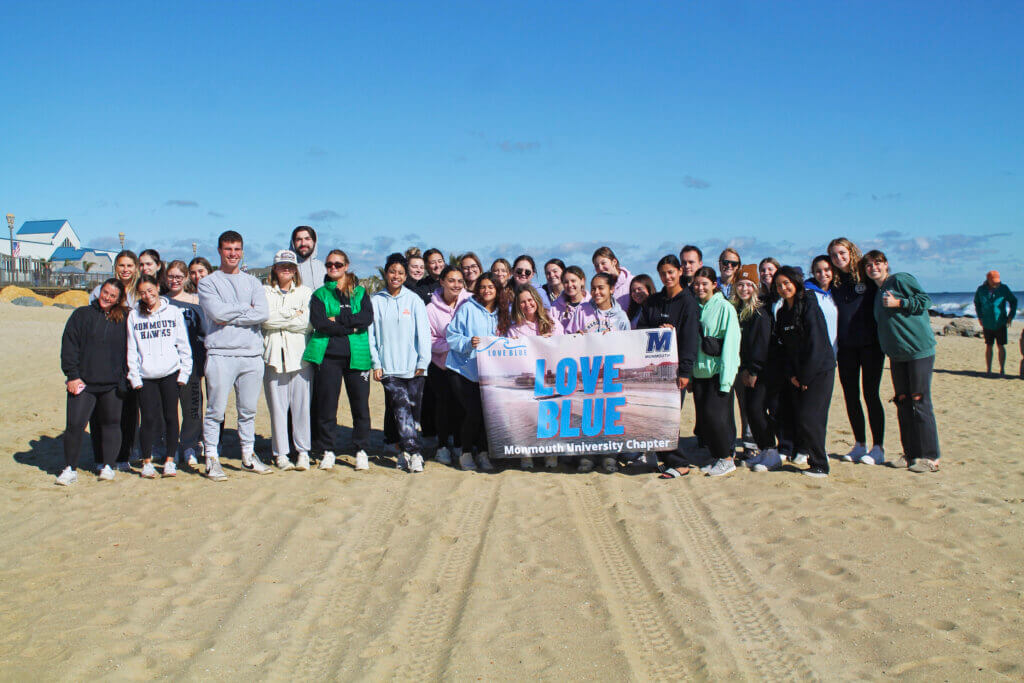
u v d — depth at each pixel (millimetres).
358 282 7789
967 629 4250
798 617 4445
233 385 7523
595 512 6449
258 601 4707
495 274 8609
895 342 7426
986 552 5363
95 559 5332
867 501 6527
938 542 5566
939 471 7520
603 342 7578
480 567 5219
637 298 8141
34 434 9508
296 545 5648
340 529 6016
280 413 7738
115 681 3730
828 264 7727
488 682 3742
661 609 4582
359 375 7727
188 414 7828
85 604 4613
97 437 7695
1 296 40156
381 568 5254
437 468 7980
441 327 8242
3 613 4484
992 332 15789
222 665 3924
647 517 6262
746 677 3779
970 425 10195
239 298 7238
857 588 4809
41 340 20812
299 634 4293
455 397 8102
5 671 3799
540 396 7629
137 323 7254
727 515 6262
